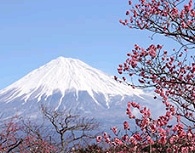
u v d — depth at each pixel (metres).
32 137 18.56
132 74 11.81
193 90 11.52
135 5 12.05
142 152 8.52
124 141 8.46
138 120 8.34
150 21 11.57
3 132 17.14
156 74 11.30
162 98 10.65
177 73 12.38
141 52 11.80
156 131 8.27
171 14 11.42
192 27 11.21
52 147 19.42
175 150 8.44
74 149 19.23
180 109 10.28
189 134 8.59
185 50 12.85
